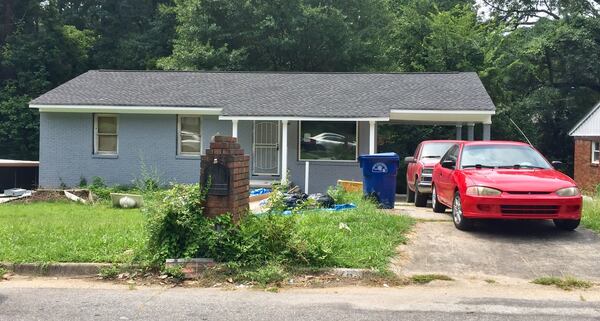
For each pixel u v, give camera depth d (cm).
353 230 906
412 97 1912
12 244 859
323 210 1099
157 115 1933
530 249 852
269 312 591
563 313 589
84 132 1942
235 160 785
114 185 1911
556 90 3478
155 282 725
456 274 746
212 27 2945
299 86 2058
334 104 1872
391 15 3284
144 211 786
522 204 898
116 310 598
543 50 3284
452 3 3503
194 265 746
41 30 3209
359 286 705
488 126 1886
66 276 759
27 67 3038
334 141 1917
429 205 1460
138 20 3716
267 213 814
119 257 781
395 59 3136
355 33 3177
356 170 1902
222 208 776
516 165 1028
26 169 2200
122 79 2130
